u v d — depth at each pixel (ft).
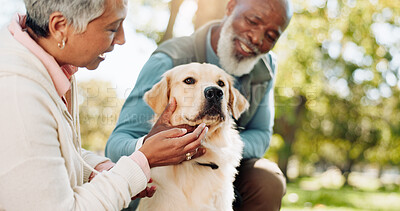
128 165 5.00
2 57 4.68
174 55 9.12
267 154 48.83
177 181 6.79
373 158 67.97
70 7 4.65
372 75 48.26
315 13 41.29
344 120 57.06
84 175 6.51
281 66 40.55
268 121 10.03
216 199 6.94
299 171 76.23
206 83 6.95
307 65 42.70
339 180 70.33
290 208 22.67
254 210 8.41
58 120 4.77
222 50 9.25
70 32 4.84
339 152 78.28
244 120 9.58
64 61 5.23
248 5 8.95
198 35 9.67
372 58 46.55
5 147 4.30
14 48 4.75
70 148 5.05
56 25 4.78
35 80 4.66
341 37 44.01
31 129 4.37
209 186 6.86
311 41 42.06
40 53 4.92
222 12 13.44
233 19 9.16
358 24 43.24
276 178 8.41
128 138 7.85
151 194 6.08
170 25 19.85
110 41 5.14
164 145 5.23
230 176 7.38
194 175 6.86
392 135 59.31
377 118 56.49
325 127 60.64
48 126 4.60
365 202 28.22
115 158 7.93
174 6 19.80
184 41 9.59
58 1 4.65
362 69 47.98
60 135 4.83
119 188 4.83
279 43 40.40
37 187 4.33
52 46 5.01
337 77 48.11
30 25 4.92
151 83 8.54
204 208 6.72
